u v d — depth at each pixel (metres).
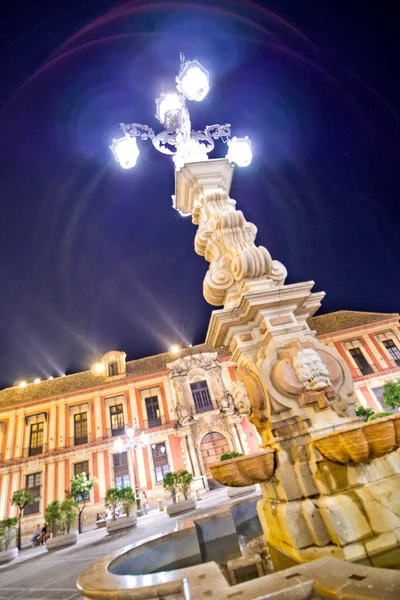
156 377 23.84
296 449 2.69
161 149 5.12
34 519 19.25
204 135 5.20
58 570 6.65
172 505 11.22
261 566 2.47
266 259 3.41
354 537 2.13
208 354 24.55
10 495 20.09
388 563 1.94
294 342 2.95
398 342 24.91
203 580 1.57
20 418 22.73
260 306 3.18
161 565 3.14
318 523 2.33
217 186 4.46
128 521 12.05
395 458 2.52
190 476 13.75
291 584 1.37
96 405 23.02
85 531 16.72
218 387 23.16
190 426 21.59
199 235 4.25
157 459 20.94
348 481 2.38
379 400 22.72
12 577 7.20
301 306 3.39
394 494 2.30
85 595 1.81
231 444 21.25
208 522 4.01
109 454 21.02
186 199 4.85
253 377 3.04
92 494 19.70
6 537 15.22
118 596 1.61
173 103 5.00
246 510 4.76
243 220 3.83
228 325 3.37
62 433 22.05
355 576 1.30
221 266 3.84
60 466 20.84
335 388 2.83
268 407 2.82
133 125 5.07
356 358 24.52
